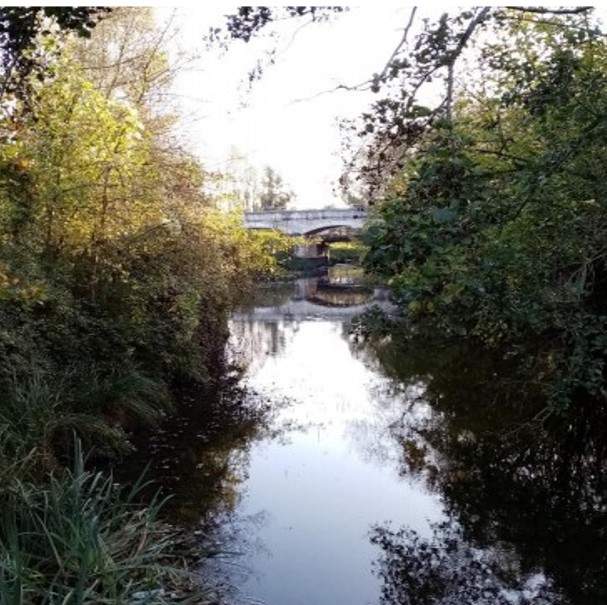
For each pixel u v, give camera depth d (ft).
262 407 28.22
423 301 11.93
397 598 13.09
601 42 12.82
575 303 12.86
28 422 15.71
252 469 20.49
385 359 41.63
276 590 13.08
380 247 8.77
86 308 22.13
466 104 15.94
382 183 12.96
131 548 11.83
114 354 22.47
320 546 15.25
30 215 17.80
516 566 14.60
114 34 29.14
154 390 24.08
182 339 26.86
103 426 18.76
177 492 17.94
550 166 9.92
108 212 22.68
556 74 10.57
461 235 8.69
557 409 14.48
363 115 9.56
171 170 27.94
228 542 15.07
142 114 28.25
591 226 12.09
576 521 16.99
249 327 59.26
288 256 94.38
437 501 18.31
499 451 22.45
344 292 96.48
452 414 27.17
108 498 13.12
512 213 9.80
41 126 18.40
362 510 17.60
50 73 14.94
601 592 13.61
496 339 20.94
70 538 10.62
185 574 12.14
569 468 21.06
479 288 11.06
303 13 9.50
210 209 31.63
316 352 44.98
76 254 22.49
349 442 23.65
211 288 30.91
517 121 13.46
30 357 17.87
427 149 9.33
